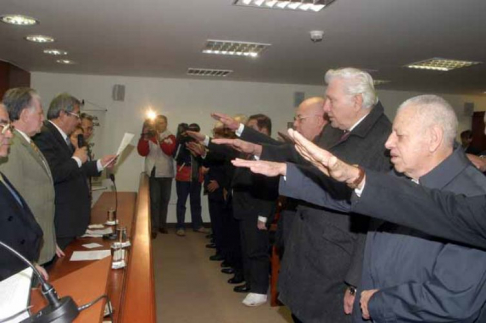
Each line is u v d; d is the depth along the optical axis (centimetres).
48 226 211
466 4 297
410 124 118
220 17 340
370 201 100
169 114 678
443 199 100
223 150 353
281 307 357
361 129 167
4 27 379
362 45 425
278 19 342
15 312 93
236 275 417
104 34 400
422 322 117
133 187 669
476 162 209
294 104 716
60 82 642
